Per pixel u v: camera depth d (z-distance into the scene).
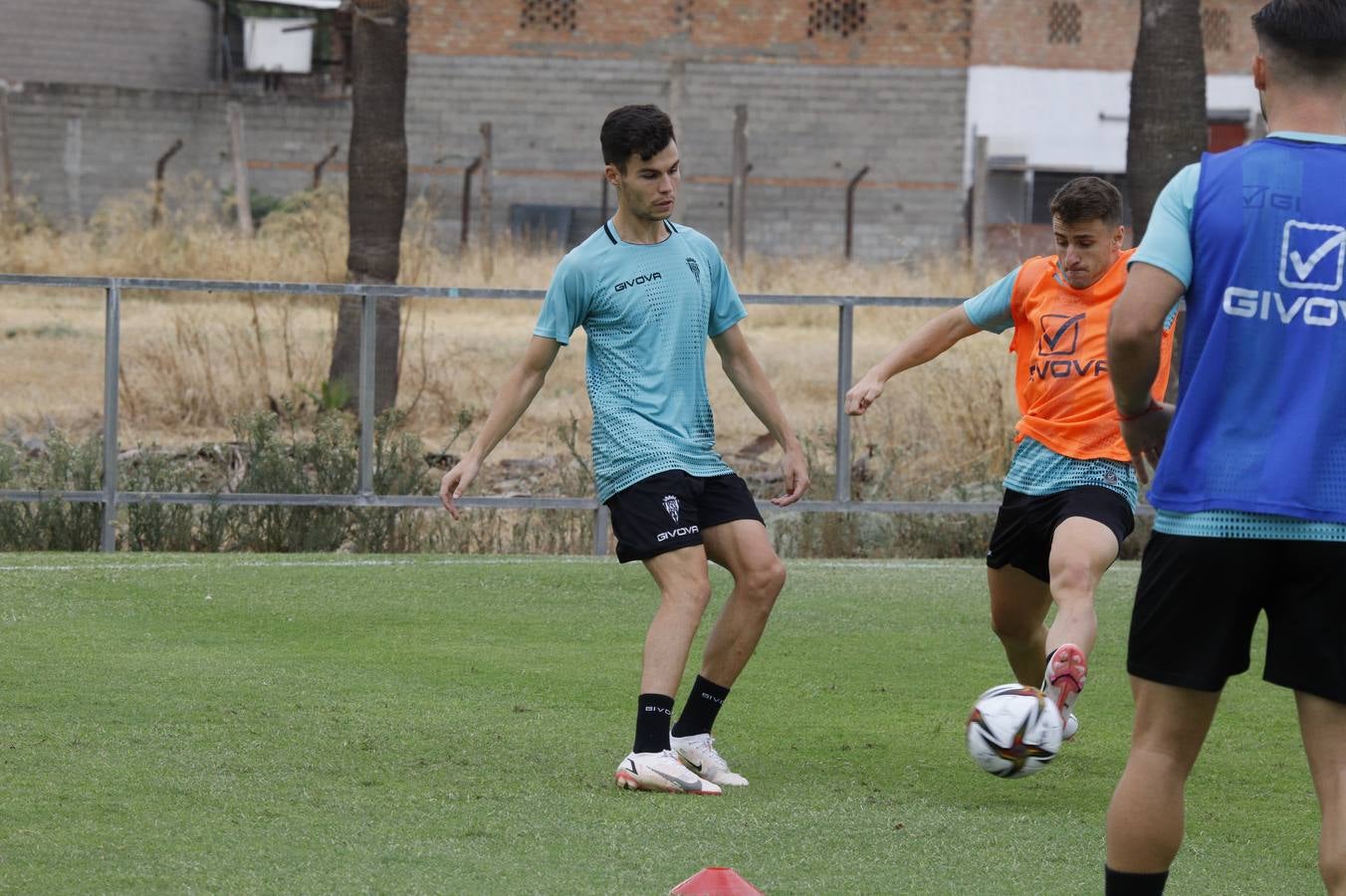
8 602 26.22
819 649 24.73
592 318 17.31
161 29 130.75
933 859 14.34
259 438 37.16
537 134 113.81
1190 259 11.11
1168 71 42.47
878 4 113.25
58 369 56.31
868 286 73.94
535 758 17.75
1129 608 29.00
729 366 18.25
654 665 16.67
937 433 42.38
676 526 16.84
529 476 42.19
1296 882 14.12
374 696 20.61
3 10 126.50
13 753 17.08
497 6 113.19
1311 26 11.06
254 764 17.00
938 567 33.12
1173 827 11.40
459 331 62.28
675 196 17.12
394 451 37.16
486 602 27.77
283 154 111.25
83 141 110.12
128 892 12.70
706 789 16.45
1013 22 113.06
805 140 113.69
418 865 13.66
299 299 64.94
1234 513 10.87
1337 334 10.82
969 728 13.44
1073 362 17.80
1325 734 11.08
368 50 46.59
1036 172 114.81
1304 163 10.98
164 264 71.50
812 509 36.31
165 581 28.58
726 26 113.25
